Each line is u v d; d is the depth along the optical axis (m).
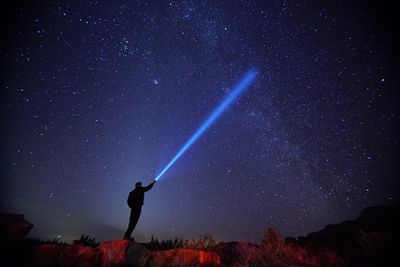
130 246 4.95
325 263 6.02
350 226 9.21
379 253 5.28
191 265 5.30
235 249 6.98
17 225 4.34
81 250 4.62
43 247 4.48
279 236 7.48
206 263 5.55
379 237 5.61
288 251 6.76
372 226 8.30
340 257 6.25
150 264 4.96
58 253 4.42
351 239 8.02
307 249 7.33
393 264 4.95
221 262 6.12
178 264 5.22
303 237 10.37
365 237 6.11
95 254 4.67
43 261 4.21
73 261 4.39
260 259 6.31
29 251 4.31
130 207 5.82
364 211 9.68
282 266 5.79
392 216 8.28
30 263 4.07
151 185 6.16
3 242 4.00
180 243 8.09
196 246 7.72
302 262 6.24
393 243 5.26
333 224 10.36
